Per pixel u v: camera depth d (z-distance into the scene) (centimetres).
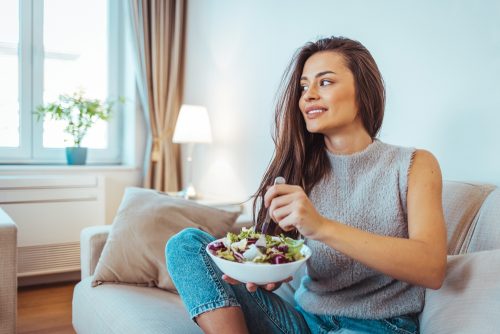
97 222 299
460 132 161
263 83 261
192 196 302
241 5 280
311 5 227
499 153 149
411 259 86
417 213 96
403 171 103
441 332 93
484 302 89
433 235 91
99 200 299
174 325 131
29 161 321
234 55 287
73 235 292
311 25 227
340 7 211
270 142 255
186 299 105
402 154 106
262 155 262
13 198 274
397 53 185
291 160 120
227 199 292
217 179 305
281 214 90
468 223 127
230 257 93
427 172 101
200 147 326
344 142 112
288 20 242
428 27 172
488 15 153
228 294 104
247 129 275
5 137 313
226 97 295
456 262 103
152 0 327
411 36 179
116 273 170
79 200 293
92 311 154
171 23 340
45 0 318
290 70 120
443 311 96
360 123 112
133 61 330
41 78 321
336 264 110
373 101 110
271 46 254
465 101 160
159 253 172
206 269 106
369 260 87
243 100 278
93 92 344
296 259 93
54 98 326
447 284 100
